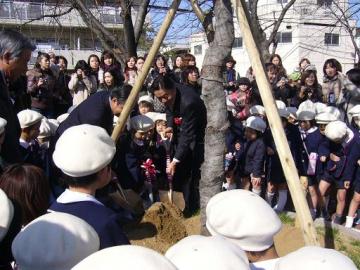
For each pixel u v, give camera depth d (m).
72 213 2.36
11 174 2.57
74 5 9.42
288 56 27.50
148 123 5.16
